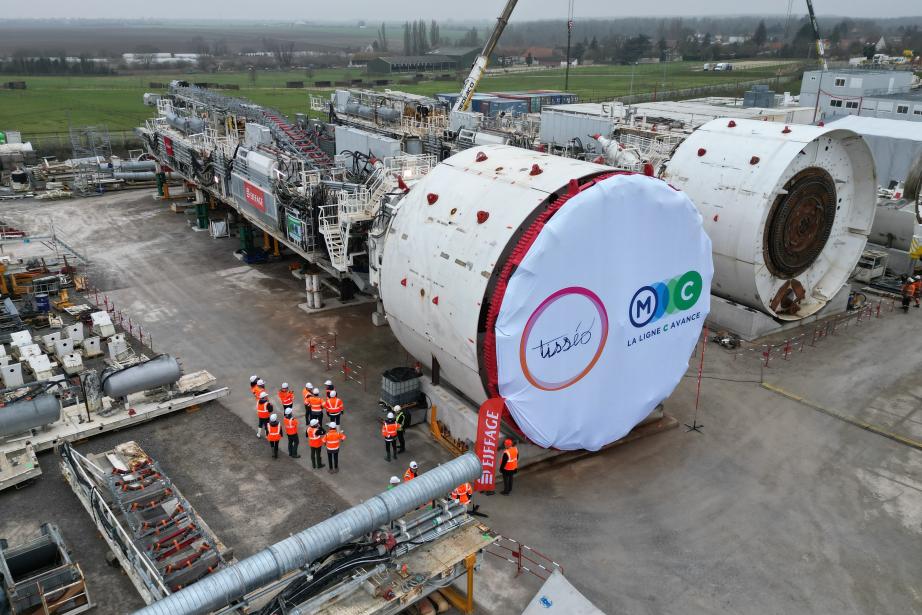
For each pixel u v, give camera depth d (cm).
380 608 1187
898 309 2995
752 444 1988
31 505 1702
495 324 1540
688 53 19712
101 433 1997
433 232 1786
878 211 3328
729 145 2652
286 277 3275
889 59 14312
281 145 3222
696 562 1531
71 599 1361
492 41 4481
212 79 15162
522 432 1678
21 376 2194
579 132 3656
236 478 1806
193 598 1059
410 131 4128
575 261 1570
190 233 3941
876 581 1480
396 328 2028
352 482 1791
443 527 1352
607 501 1728
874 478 1839
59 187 4903
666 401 2217
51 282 2967
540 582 1468
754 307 2695
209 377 2231
